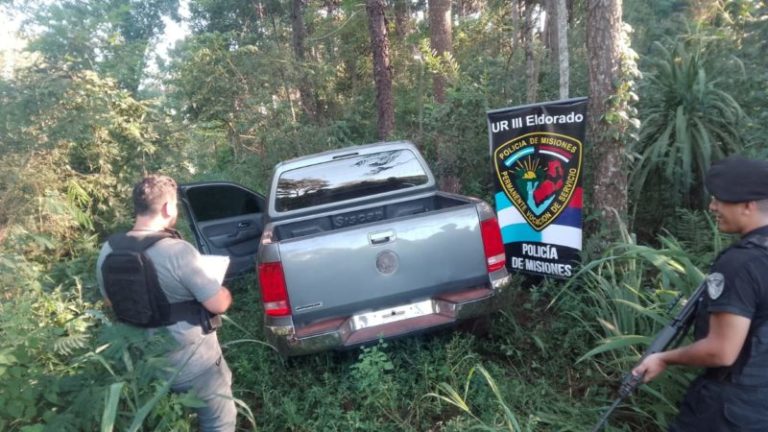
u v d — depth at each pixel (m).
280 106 10.98
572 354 3.69
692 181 4.96
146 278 2.46
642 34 9.55
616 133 4.40
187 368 2.59
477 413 3.29
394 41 14.41
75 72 6.03
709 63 5.44
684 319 2.21
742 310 1.75
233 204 5.96
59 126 5.63
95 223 6.78
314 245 3.41
